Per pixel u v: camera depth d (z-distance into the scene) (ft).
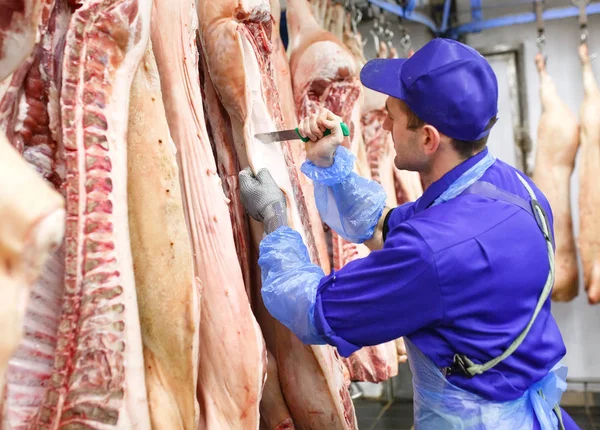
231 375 5.39
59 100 4.46
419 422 5.85
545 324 5.83
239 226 6.31
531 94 15.03
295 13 9.23
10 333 2.35
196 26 5.82
